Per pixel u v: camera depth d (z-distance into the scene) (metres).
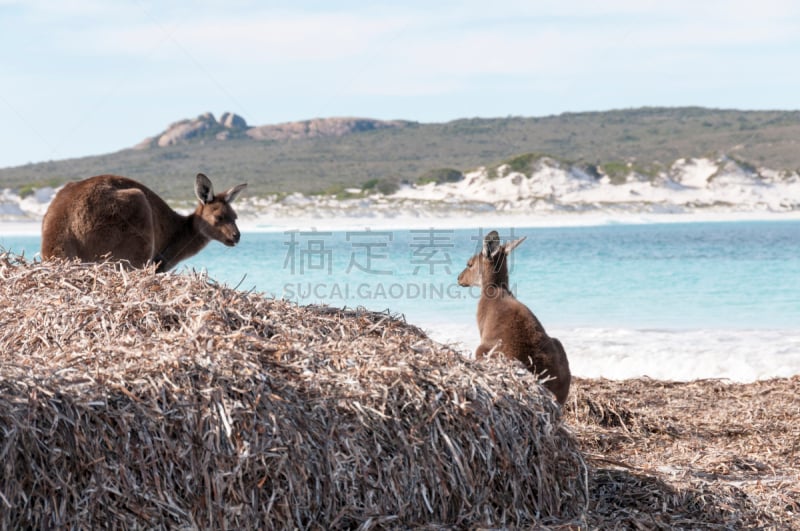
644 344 13.12
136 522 4.26
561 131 175.50
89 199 9.66
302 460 4.59
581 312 17.50
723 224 71.38
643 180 96.25
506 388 5.33
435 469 4.86
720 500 5.44
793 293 20.55
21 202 87.31
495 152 158.12
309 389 4.90
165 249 11.48
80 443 4.29
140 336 5.29
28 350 5.39
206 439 4.48
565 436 5.38
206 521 4.38
